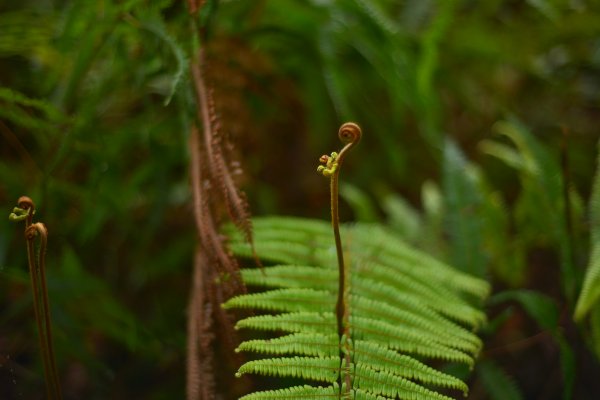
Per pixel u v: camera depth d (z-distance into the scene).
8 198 1.22
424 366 0.98
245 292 1.02
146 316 1.35
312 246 1.14
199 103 1.08
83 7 1.16
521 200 1.28
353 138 0.93
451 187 1.22
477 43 1.56
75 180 1.33
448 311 1.10
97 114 1.26
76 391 1.32
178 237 1.41
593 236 1.13
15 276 1.15
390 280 1.11
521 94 1.76
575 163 1.55
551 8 1.44
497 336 1.47
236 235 1.11
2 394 1.27
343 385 0.96
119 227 1.36
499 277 1.40
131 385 1.33
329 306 1.03
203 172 1.07
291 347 0.98
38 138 1.21
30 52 1.25
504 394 1.13
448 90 1.65
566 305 1.17
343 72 1.35
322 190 1.56
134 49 1.24
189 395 1.01
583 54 1.67
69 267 1.24
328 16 1.28
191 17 1.13
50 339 0.98
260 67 1.30
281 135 1.49
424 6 1.53
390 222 1.31
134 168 1.35
